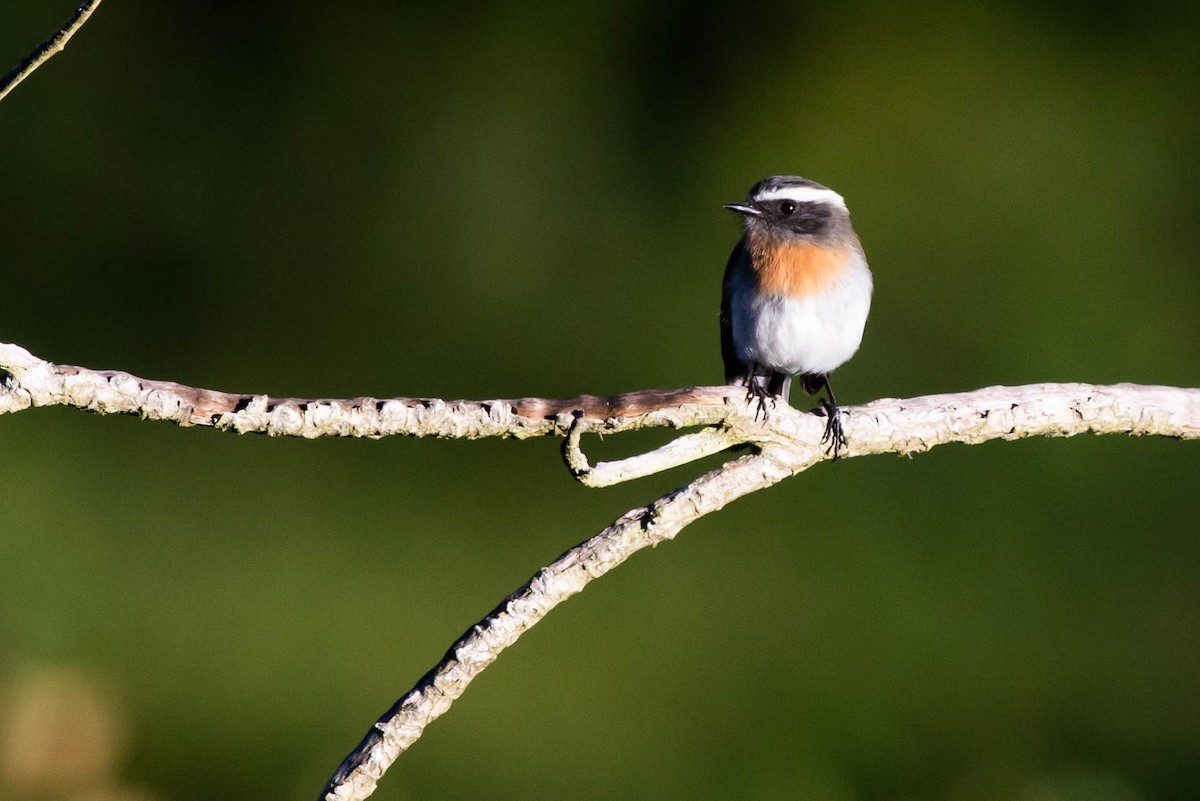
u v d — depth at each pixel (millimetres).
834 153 14656
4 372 5137
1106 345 14109
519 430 5570
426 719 5410
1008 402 6418
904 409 6309
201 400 5305
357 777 5332
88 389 5207
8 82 4832
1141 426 6582
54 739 11891
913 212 14477
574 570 5621
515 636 5531
